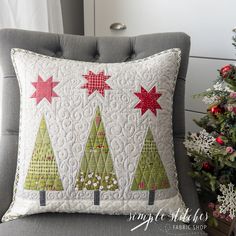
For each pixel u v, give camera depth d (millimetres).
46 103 803
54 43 986
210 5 1083
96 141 782
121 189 774
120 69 849
